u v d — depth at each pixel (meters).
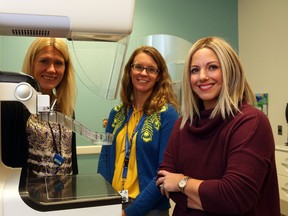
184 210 0.99
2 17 0.73
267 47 3.33
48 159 1.25
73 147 1.45
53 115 0.88
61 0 0.75
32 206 0.74
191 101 1.09
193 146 1.02
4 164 1.11
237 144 0.90
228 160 0.91
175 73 2.90
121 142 1.58
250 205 0.87
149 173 1.46
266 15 3.33
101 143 0.93
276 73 3.23
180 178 0.99
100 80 0.94
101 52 0.92
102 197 0.79
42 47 1.33
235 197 0.85
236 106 0.96
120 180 1.51
